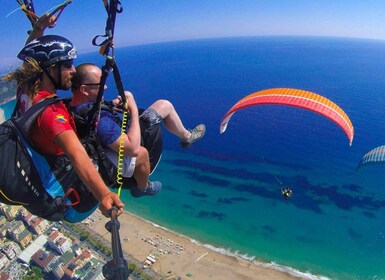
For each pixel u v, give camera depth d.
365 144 80.12
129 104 5.29
